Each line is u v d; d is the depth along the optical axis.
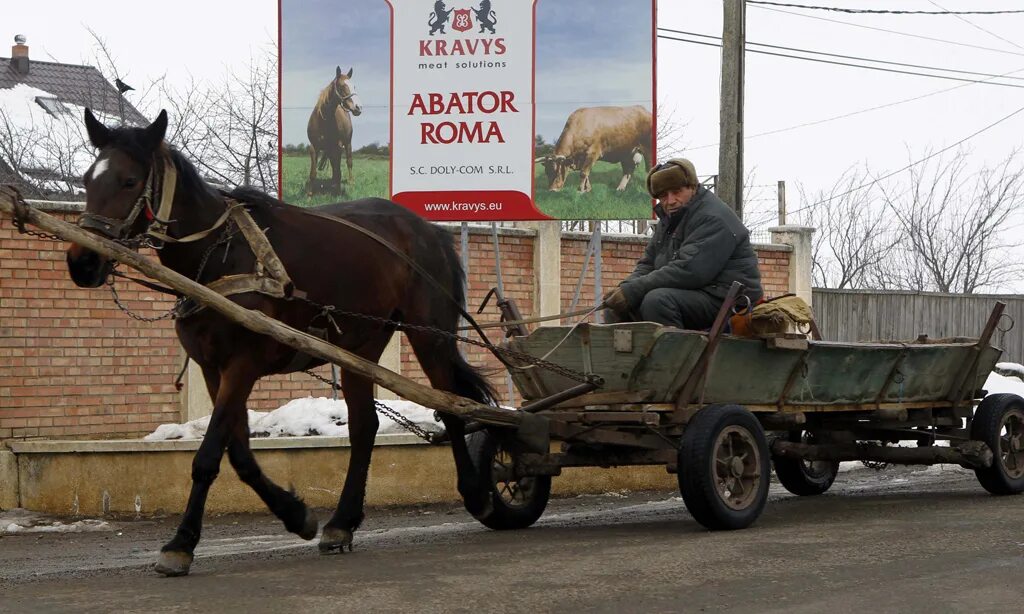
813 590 5.79
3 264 10.61
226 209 7.03
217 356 6.89
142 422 11.33
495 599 5.64
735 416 7.82
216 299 6.51
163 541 8.86
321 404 11.02
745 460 7.99
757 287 8.46
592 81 12.59
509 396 13.31
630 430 8.16
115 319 11.19
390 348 12.55
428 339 8.28
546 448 8.00
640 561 6.57
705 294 8.35
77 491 10.45
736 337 7.93
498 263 12.54
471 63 12.53
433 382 8.36
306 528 7.43
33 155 22.98
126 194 6.52
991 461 9.49
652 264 8.77
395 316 8.17
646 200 12.62
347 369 7.26
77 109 28.25
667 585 5.93
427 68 12.58
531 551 7.07
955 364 9.78
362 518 7.75
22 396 10.70
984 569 6.25
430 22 12.55
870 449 9.66
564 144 12.58
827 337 19.41
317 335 7.41
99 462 10.40
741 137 15.95
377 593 5.78
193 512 6.57
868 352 8.84
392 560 6.84
